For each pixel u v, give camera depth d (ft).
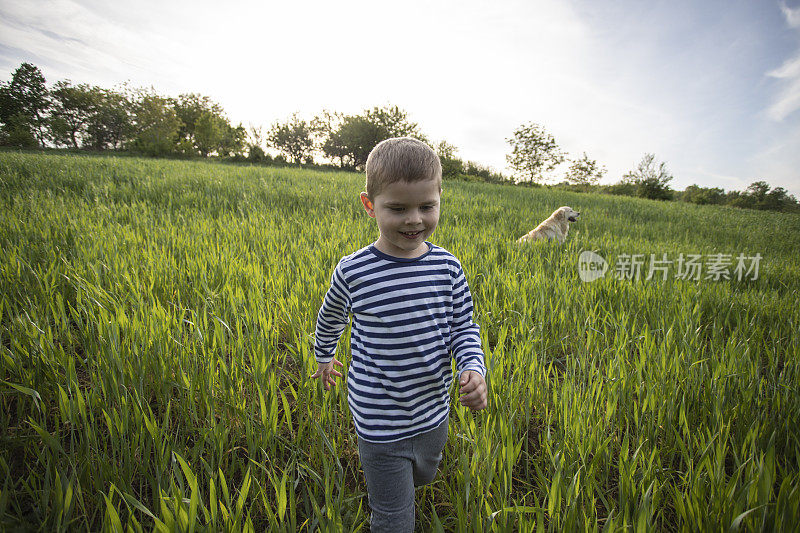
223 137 214.69
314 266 14.15
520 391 8.71
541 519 5.03
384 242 4.96
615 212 51.37
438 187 4.63
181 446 6.86
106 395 7.12
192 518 4.69
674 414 7.88
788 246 37.35
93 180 33.06
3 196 24.64
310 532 5.54
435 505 6.51
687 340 10.77
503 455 6.29
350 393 5.06
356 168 202.39
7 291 10.64
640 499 5.78
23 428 7.13
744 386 8.52
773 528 5.06
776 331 11.92
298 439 7.08
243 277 13.26
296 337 9.73
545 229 24.48
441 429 5.25
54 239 15.39
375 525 4.92
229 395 7.82
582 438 6.97
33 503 5.90
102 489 5.83
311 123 222.48
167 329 8.83
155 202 27.58
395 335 4.80
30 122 232.12
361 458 5.02
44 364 7.82
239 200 28.91
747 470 6.00
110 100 237.25
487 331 11.42
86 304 10.20
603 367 10.03
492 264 17.10
